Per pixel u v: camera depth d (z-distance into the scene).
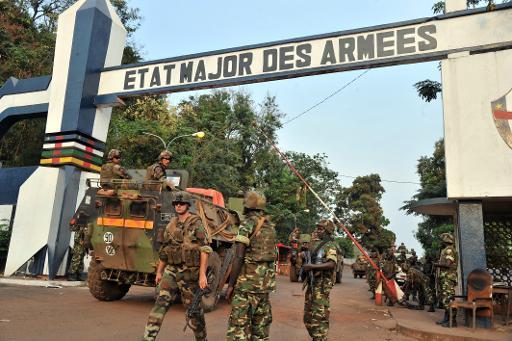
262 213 4.27
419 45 8.91
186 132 27.23
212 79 10.99
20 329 5.25
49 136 12.07
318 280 5.16
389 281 10.55
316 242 5.37
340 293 13.91
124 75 12.09
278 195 36.94
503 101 7.79
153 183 7.47
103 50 12.55
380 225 54.31
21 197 11.48
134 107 25.94
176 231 4.55
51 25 25.25
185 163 25.73
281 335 6.14
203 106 34.31
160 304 4.39
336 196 57.09
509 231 9.31
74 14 12.57
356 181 57.91
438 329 6.79
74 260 10.77
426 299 9.82
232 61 10.88
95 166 12.28
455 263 7.47
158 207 7.35
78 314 6.59
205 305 7.42
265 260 4.05
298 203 37.56
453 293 7.32
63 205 11.36
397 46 9.16
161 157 7.86
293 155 50.94
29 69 19.64
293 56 10.23
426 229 26.00
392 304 10.79
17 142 19.84
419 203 9.16
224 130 33.34
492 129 7.74
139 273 7.92
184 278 4.50
